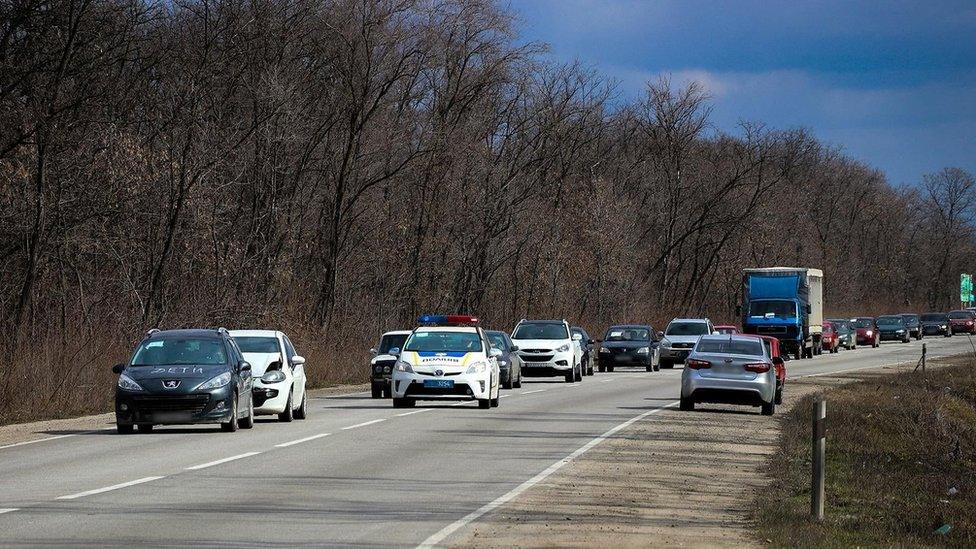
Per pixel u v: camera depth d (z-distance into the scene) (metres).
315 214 67.75
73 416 34.09
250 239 56.59
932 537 16.92
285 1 61.62
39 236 44.28
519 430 28.77
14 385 34.00
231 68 57.88
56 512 15.13
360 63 64.38
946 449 32.84
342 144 66.88
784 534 14.33
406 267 71.00
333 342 57.09
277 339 31.45
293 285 57.91
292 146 62.91
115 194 48.31
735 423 32.69
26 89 46.94
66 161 47.84
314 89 67.69
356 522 14.56
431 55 66.00
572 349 55.09
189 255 52.22
